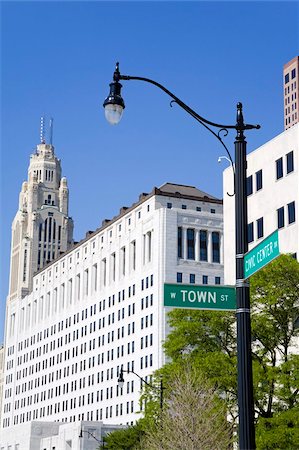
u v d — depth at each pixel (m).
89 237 176.25
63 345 180.00
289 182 63.25
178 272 141.38
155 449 47.16
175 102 17.95
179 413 44.94
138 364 140.00
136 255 150.62
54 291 193.25
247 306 16.62
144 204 154.88
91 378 160.62
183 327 44.91
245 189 17.20
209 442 43.50
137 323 143.88
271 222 65.00
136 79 17.83
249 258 16.53
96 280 170.50
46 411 183.00
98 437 118.75
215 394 44.88
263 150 67.81
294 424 38.56
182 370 46.03
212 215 149.25
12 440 151.00
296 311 42.94
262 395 40.31
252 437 15.70
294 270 43.62
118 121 17.67
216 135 18.03
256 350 45.28
